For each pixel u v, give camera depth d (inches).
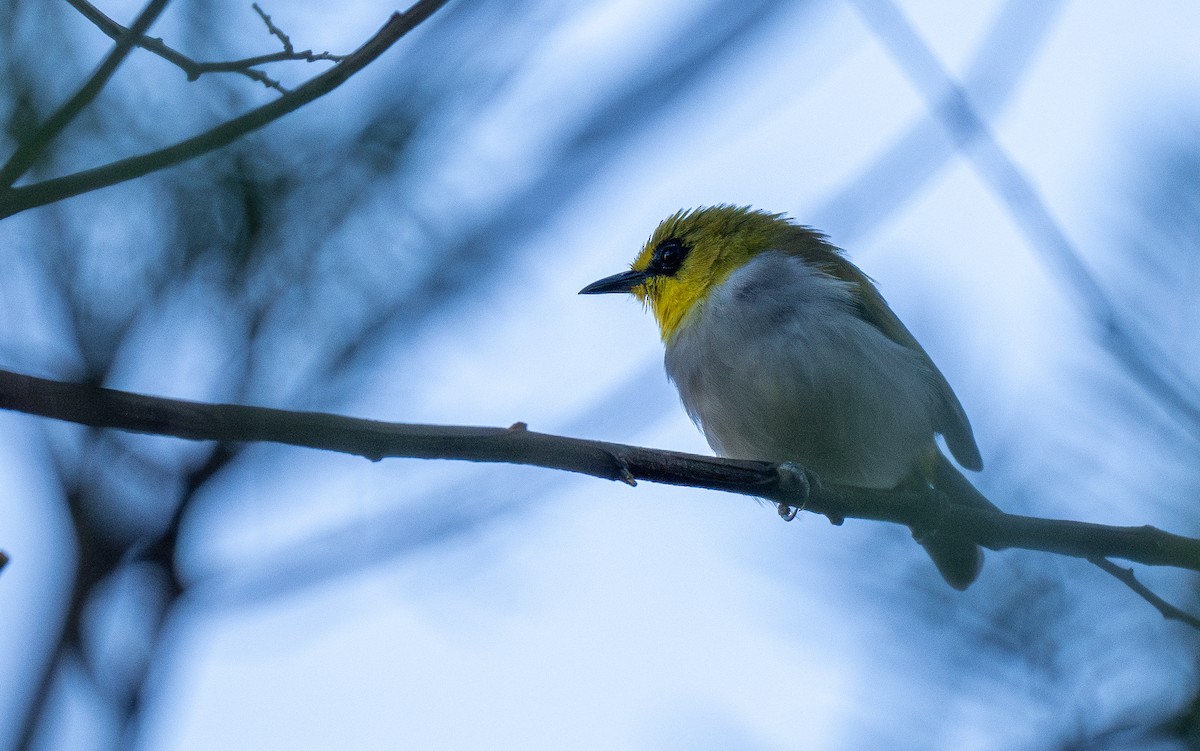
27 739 319.0
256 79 255.3
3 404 226.8
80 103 215.2
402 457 262.4
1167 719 245.8
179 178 354.9
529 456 284.0
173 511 358.3
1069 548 273.9
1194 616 251.3
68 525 349.7
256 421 244.4
